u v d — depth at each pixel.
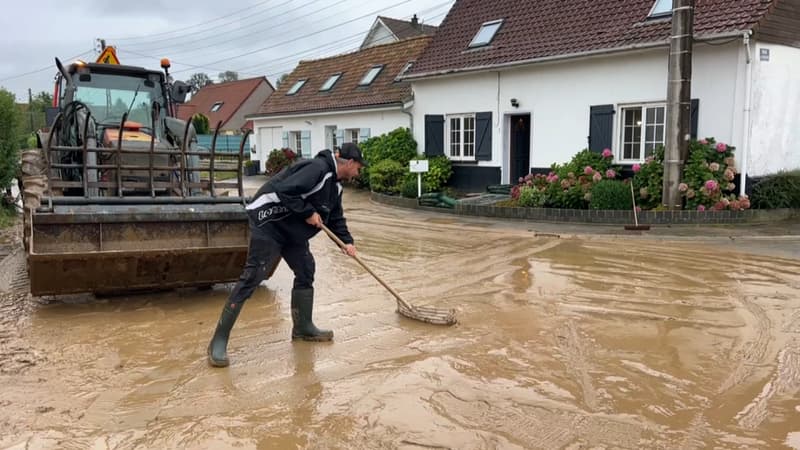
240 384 3.85
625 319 5.16
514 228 10.37
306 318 4.64
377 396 3.65
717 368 4.07
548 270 7.06
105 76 7.56
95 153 6.31
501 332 4.86
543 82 13.48
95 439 3.14
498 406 3.51
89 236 5.20
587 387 3.78
